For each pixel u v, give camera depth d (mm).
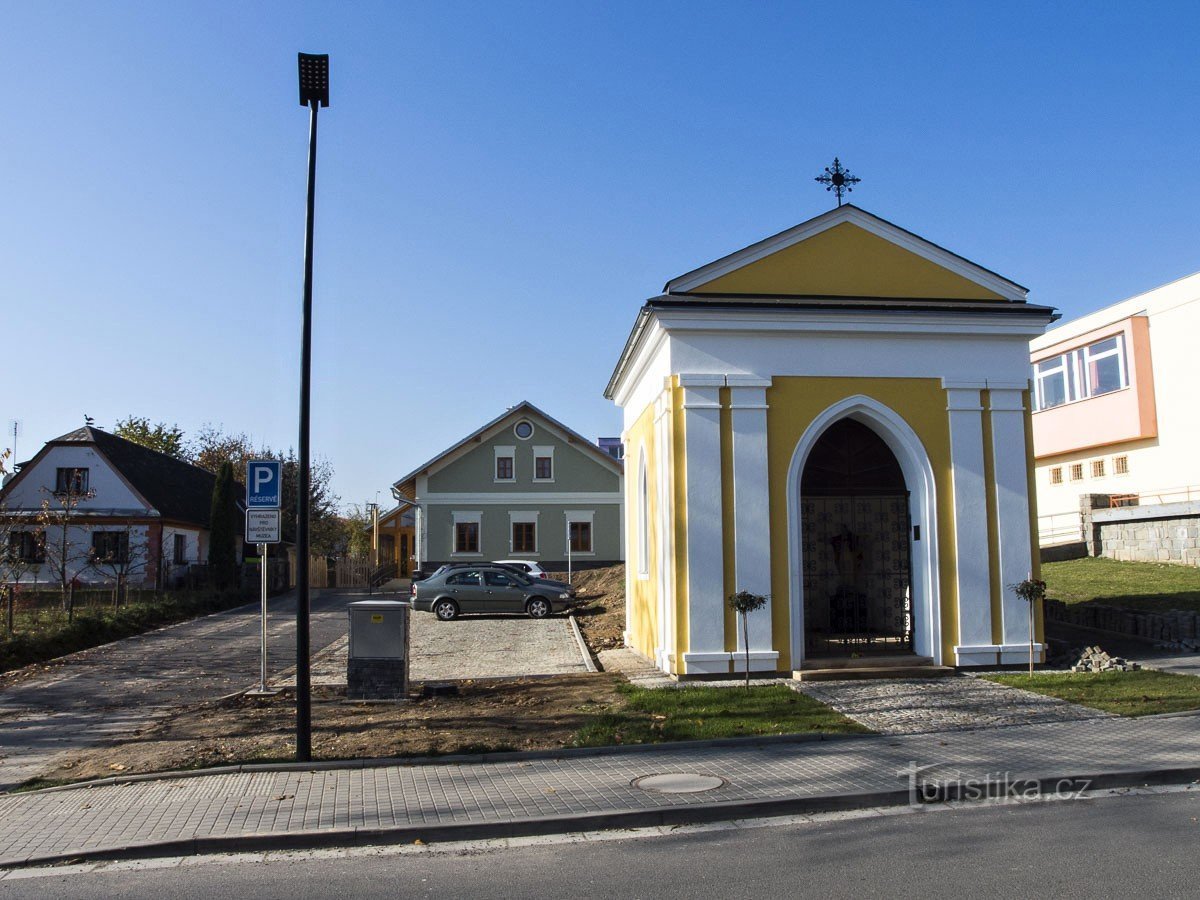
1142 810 7203
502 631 22672
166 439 65250
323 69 9766
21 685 15203
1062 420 30766
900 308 14133
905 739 9586
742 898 5570
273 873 6418
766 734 9805
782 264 14734
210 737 10562
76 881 6363
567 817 7234
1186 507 21562
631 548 18953
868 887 5668
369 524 73062
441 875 6250
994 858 6129
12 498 36469
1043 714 10633
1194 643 14930
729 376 13992
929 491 14203
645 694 12141
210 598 29906
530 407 43688
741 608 12922
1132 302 27984
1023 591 13766
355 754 9438
